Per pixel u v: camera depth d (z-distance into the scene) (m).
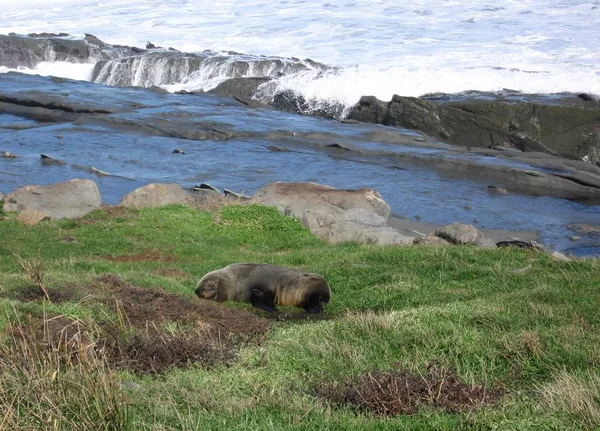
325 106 33.88
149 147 28.83
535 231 20.86
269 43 44.22
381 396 7.09
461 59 38.19
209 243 16.66
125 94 36.25
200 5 55.41
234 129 30.50
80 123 32.12
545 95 31.61
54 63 42.59
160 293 10.91
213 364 8.12
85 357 6.52
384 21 47.66
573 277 11.96
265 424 6.27
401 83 34.00
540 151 28.75
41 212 18.00
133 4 56.91
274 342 8.83
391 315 9.59
